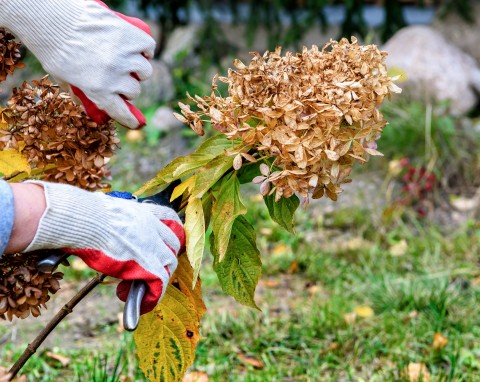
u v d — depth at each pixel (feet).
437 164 22.12
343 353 13.73
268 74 7.23
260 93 7.19
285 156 7.08
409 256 18.42
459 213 21.02
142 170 23.75
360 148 7.18
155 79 27.35
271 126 7.04
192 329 8.14
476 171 22.21
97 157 7.68
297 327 14.58
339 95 6.99
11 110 7.50
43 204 6.50
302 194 7.20
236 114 7.33
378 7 31.12
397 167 21.77
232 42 30.32
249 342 14.06
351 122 7.08
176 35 29.81
